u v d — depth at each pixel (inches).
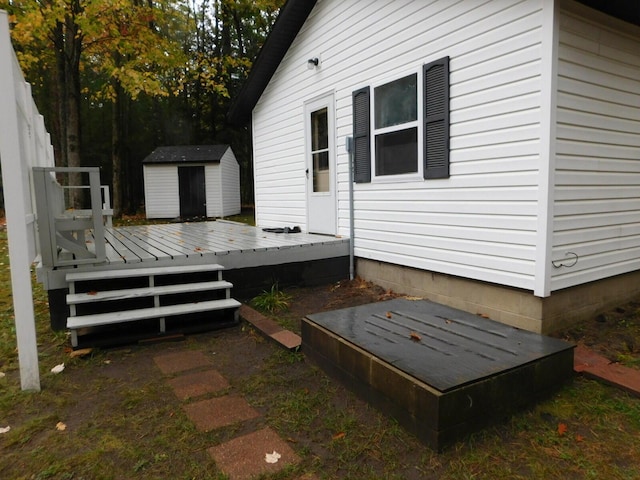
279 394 108.5
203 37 941.8
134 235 280.7
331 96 239.6
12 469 80.4
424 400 84.3
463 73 158.1
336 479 76.7
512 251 144.4
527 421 92.5
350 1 218.7
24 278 108.2
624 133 155.0
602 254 153.4
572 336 138.1
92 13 375.6
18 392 110.2
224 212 753.0
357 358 104.8
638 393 100.7
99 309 157.3
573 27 134.0
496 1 144.2
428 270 180.5
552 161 132.4
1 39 102.9
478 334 115.3
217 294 175.6
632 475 76.0
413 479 76.2
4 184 105.6
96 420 97.1
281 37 271.4
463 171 160.9
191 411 100.7
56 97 783.1
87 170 152.4
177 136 1013.2
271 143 315.3
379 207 206.7
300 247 209.9
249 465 80.7
